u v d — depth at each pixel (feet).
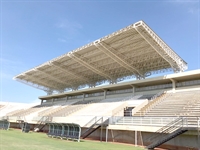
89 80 141.79
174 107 66.59
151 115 66.80
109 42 84.89
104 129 72.28
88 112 98.43
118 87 113.09
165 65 98.73
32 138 56.95
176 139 49.24
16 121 130.41
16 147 33.88
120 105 88.99
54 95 164.35
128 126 60.70
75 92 141.38
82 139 69.26
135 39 79.41
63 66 121.90
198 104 61.62
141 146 54.49
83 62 107.76
